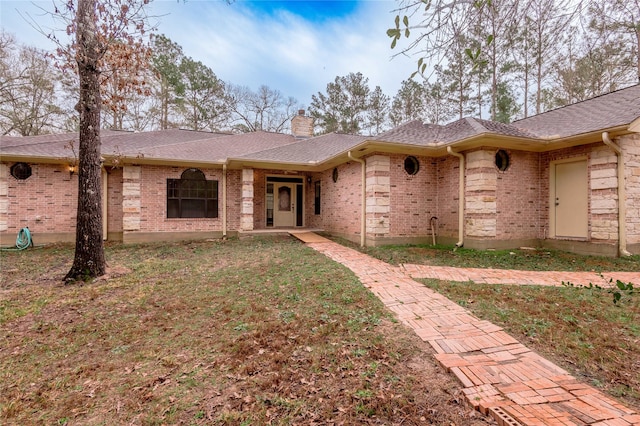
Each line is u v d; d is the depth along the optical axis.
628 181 7.53
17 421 2.41
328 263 7.11
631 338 3.36
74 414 2.47
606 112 8.08
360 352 3.16
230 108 27.12
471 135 7.83
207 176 12.39
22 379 3.00
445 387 2.57
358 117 26.30
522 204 8.91
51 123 19.41
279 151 12.73
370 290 5.13
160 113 22.39
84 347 3.62
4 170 10.55
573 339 3.34
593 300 4.47
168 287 5.76
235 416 2.32
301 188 14.42
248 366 2.99
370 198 9.54
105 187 11.48
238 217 12.97
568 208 8.46
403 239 9.65
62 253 9.27
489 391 2.46
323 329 3.72
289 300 4.80
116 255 8.86
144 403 2.54
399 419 2.23
